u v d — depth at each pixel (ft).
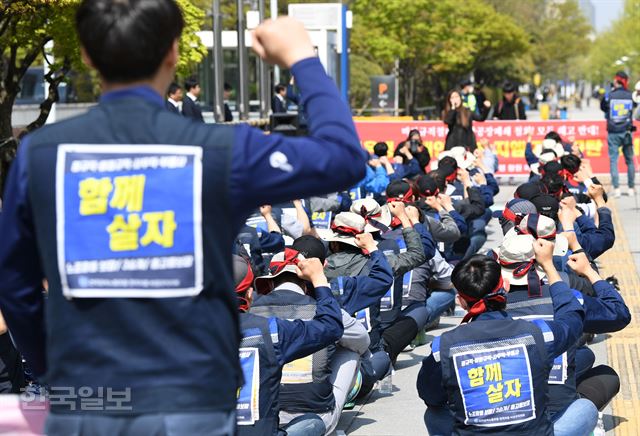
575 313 15.34
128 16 7.45
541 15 291.17
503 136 70.79
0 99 44.73
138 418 7.34
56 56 46.88
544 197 28.30
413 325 25.55
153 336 7.35
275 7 77.71
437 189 32.45
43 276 7.77
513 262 17.29
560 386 16.88
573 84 442.91
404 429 21.62
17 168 7.54
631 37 290.76
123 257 7.36
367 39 147.54
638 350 28.04
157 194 7.37
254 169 7.39
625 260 41.47
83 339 7.38
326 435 18.85
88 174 7.42
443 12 151.84
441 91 197.06
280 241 28.99
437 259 28.94
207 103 70.69
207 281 7.41
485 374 14.44
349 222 23.09
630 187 61.67
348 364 19.75
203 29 68.69
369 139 71.00
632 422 21.97
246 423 15.14
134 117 7.50
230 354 7.57
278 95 73.00
